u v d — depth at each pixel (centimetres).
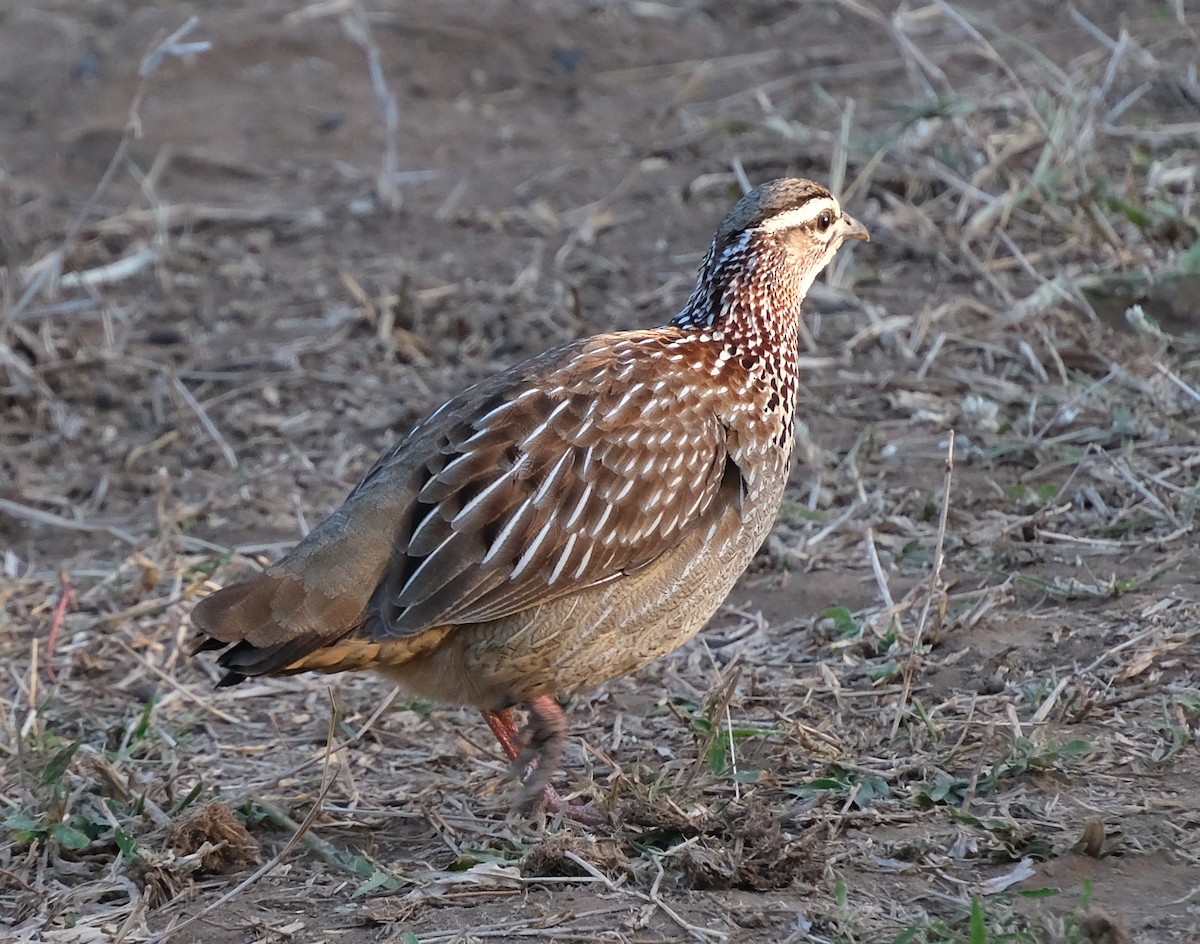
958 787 984
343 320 1834
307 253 2036
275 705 1220
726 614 1274
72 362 1770
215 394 1730
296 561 935
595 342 1053
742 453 1052
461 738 1112
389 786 1082
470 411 1001
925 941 829
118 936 898
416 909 905
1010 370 1577
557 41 2622
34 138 2444
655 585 1010
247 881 945
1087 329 1619
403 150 2342
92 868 996
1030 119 1953
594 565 980
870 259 1812
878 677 1129
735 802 976
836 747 1048
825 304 1728
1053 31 2403
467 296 1852
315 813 970
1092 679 1094
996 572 1260
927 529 1336
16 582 1418
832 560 1323
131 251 2059
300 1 2778
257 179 2280
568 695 1041
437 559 944
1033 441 1427
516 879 920
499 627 970
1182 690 1070
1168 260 1692
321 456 1603
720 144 2188
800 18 2630
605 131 2327
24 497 1574
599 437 991
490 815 1026
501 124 2402
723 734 1059
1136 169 1894
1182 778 981
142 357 1805
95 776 1090
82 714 1217
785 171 2019
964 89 2188
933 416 1506
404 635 934
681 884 906
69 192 2266
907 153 1978
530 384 1009
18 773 1109
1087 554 1269
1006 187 1902
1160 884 873
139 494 1574
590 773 1055
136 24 2747
